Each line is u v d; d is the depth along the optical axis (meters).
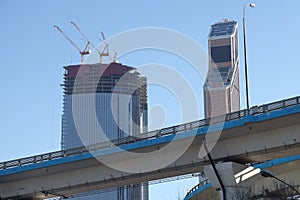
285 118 56.19
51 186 73.88
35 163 71.88
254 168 63.03
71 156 69.25
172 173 66.44
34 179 75.38
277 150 59.03
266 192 59.88
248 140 59.97
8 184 77.38
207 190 77.88
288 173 70.06
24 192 75.69
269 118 56.38
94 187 72.56
